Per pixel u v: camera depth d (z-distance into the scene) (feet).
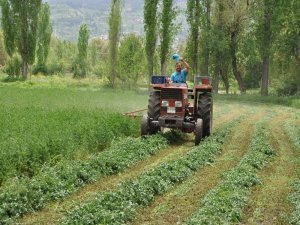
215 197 34.50
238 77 182.60
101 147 53.62
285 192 38.52
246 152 55.52
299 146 61.52
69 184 37.22
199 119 58.75
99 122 57.93
